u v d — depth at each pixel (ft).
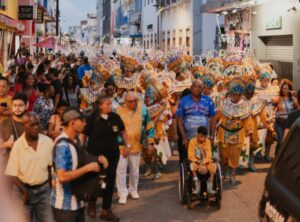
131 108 29.30
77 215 19.36
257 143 36.68
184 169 28.45
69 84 46.16
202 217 26.96
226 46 90.58
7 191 14.71
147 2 178.91
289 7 68.23
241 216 27.04
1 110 25.79
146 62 50.83
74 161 18.78
